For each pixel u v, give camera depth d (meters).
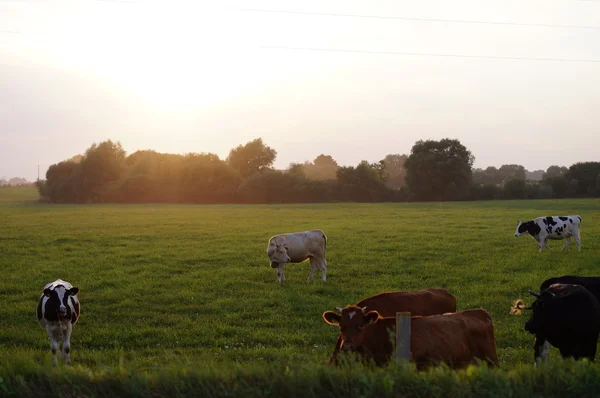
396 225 41.88
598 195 98.00
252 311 16.61
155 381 7.72
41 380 7.82
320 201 97.06
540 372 7.92
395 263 24.42
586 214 51.47
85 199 101.31
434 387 7.36
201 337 13.98
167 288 20.05
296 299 17.95
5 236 36.25
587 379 7.64
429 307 10.54
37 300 18.42
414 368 7.77
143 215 57.34
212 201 99.19
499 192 98.38
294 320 15.48
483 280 20.84
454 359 8.60
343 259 25.59
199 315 16.38
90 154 101.19
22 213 62.47
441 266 23.67
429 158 95.06
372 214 55.38
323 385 7.55
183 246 31.03
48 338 13.84
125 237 35.78
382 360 8.73
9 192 139.25
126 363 10.77
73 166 106.12
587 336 9.91
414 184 96.56
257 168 133.88
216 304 17.48
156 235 36.62
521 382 7.65
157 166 106.75
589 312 9.88
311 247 20.91
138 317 16.22
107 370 8.13
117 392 7.62
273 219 50.09
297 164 106.69
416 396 7.33
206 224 44.91
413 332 8.57
